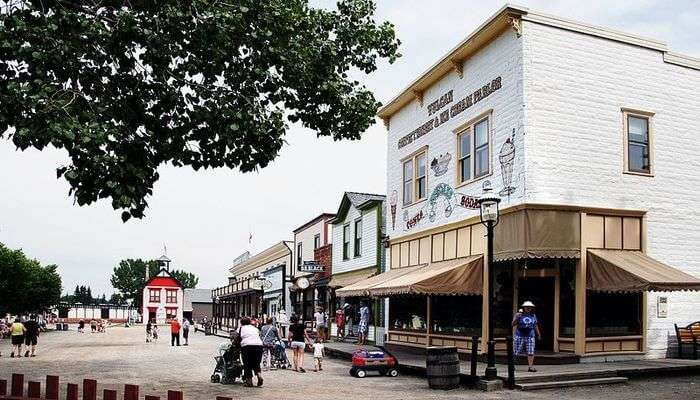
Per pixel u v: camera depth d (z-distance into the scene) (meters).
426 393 15.22
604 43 19.89
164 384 17.31
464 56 22.19
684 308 19.98
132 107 12.36
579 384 15.83
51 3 11.41
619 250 19.16
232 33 13.36
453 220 22.67
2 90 10.34
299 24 15.90
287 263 49.84
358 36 17.09
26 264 61.78
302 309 43.28
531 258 18.52
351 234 34.44
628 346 19.03
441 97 24.06
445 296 22.72
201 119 13.00
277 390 15.93
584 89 19.45
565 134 19.03
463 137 22.56
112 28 11.95
